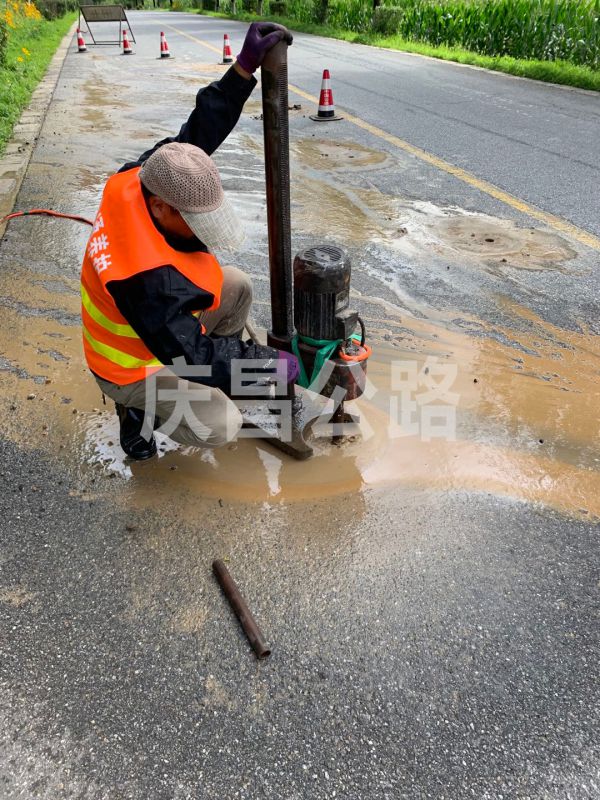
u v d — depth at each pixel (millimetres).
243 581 2127
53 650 1903
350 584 2123
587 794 1584
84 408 2986
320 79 11445
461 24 15469
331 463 2678
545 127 8062
